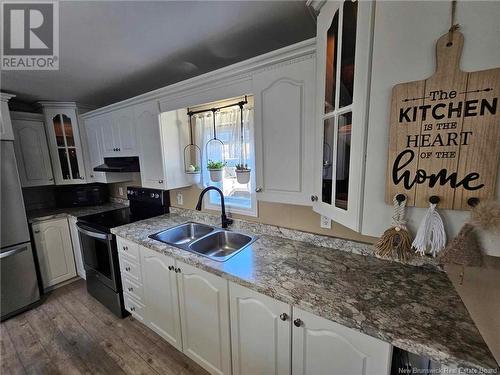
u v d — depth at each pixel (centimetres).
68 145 284
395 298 98
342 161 93
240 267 129
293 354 107
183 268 151
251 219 191
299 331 103
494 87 60
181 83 164
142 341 190
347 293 103
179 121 211
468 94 63
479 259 67
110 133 249
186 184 223
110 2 106
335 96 93
